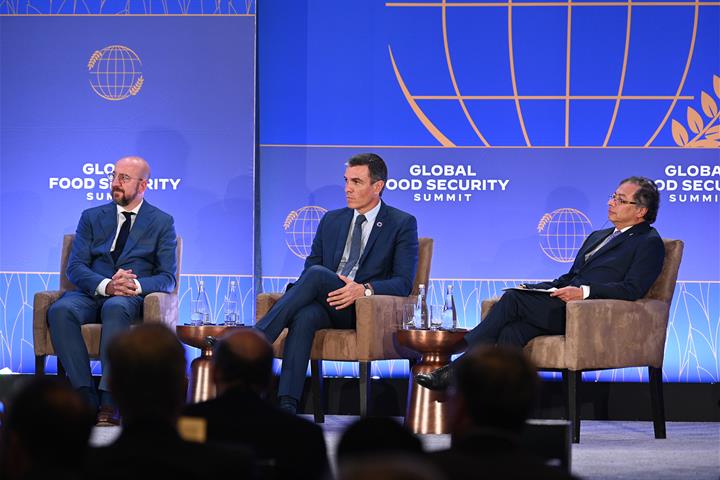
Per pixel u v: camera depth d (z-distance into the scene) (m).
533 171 11.59
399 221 10.47
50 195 11.57
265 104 11.69
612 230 10.41
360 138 11.66
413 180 11.63
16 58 11.52
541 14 11.59
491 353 3.33
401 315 9.97
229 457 3.34
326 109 11.66
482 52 11.62
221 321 11.45
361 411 9.65
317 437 4.27
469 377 3.28
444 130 11.63
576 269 10.41
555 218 11.59
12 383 11.28
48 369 11.63
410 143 11.63
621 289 9.62
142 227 10.73
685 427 10.76
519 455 3.12
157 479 3.29
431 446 8.49
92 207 11.31
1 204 11.55
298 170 11.67
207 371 10.11
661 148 11.55
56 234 11.56
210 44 11.45
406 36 11.62
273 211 11.70
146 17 11.50
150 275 10.70
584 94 11.58
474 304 11.62
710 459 8.13
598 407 11.40
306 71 11.66
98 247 10.71
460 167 11.62
